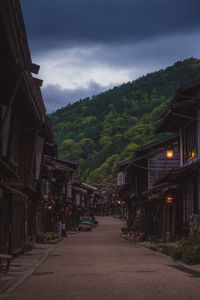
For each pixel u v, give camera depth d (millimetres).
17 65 12336
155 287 11219
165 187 29844
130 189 54844
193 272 14844
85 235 57938
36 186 30500
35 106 18000
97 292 10438
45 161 42219
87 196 106125
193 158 26250
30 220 32062
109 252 26109
